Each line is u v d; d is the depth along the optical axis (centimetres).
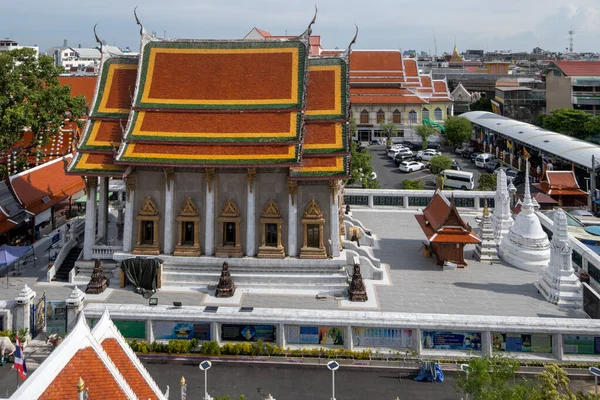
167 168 5197
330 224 5244
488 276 5397
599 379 3800
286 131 5256
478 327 4044
